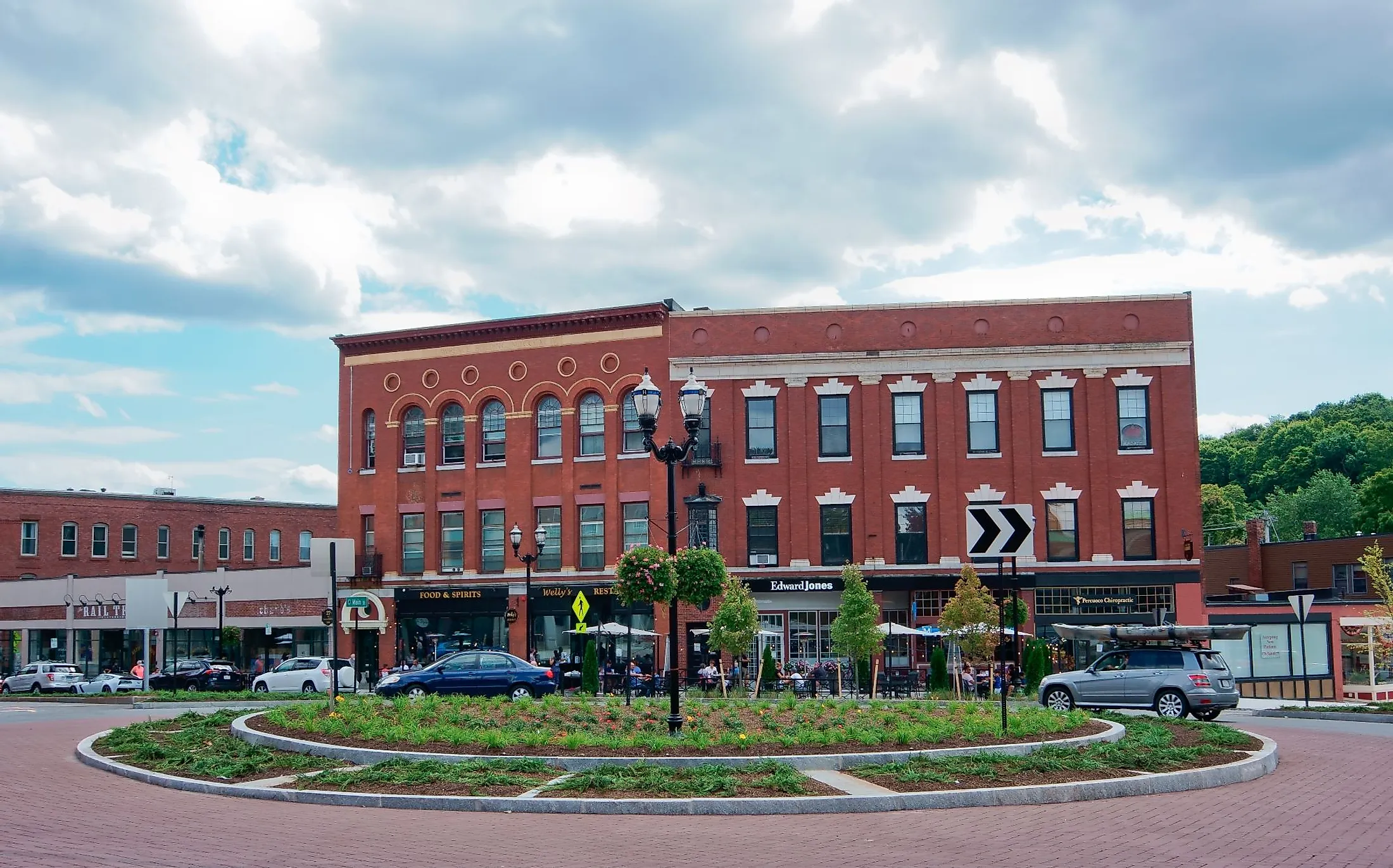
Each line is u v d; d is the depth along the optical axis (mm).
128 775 17203
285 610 53125
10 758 19969
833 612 44531
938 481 44594
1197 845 11844
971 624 37969
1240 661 41844
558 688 35062
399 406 50938
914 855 11336
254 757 17828
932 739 17953
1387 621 39812
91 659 64000
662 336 46750
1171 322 44188
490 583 48688
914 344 45281
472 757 16812
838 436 45594
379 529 50531
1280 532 95625
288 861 10945
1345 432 106375
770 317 46219
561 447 48219
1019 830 12742
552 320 48281
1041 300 44719
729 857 11219
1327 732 25891
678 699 19156
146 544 75688
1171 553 43250
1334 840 12148
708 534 45688
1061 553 43812
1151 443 43875
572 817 13609
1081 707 29828
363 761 17188
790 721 20891
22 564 70750
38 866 10633
